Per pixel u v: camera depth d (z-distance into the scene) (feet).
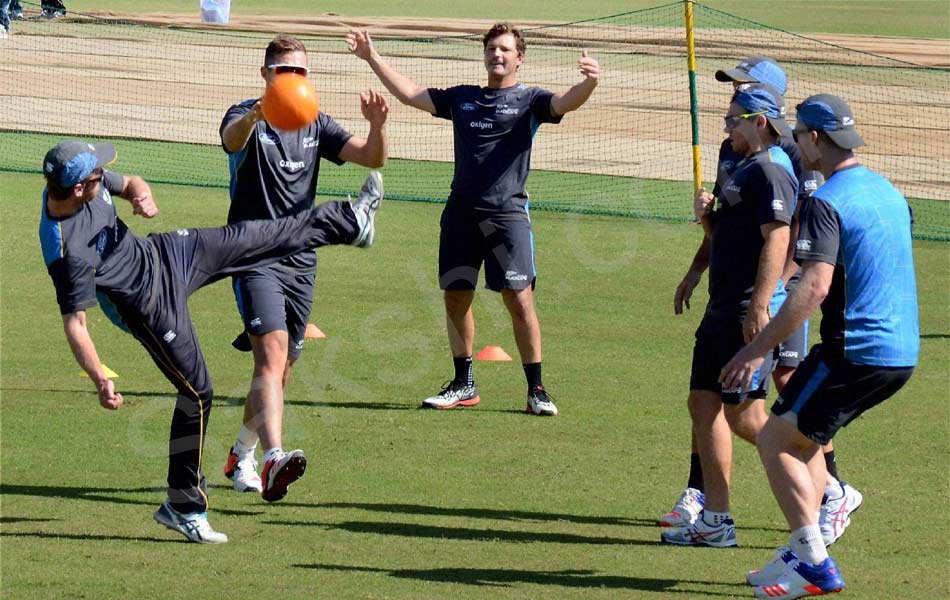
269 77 70.03
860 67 321.93
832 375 53.98
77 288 57.21
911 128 236.22
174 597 53.98
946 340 108.06
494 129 85.46
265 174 71.20
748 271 61.21
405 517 66.13
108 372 93.25
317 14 478.59
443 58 325.21
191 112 241.35
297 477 62.44
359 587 55.72
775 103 61.67
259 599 53.98
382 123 71.26
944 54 360.48
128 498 67.92
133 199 64.49
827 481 63.21
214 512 66.54
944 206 173.78
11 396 86.38
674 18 481.46
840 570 59.31
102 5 476.95
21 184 171.53
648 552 61.82
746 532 65.21
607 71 307.37
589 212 164.55
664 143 216.95
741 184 61.00
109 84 270.87
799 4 575.38
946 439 81.51
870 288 53.62
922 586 57.21
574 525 65.57
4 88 257.96
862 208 53.72
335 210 63.10
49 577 56.13
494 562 59.67
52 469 72.23
